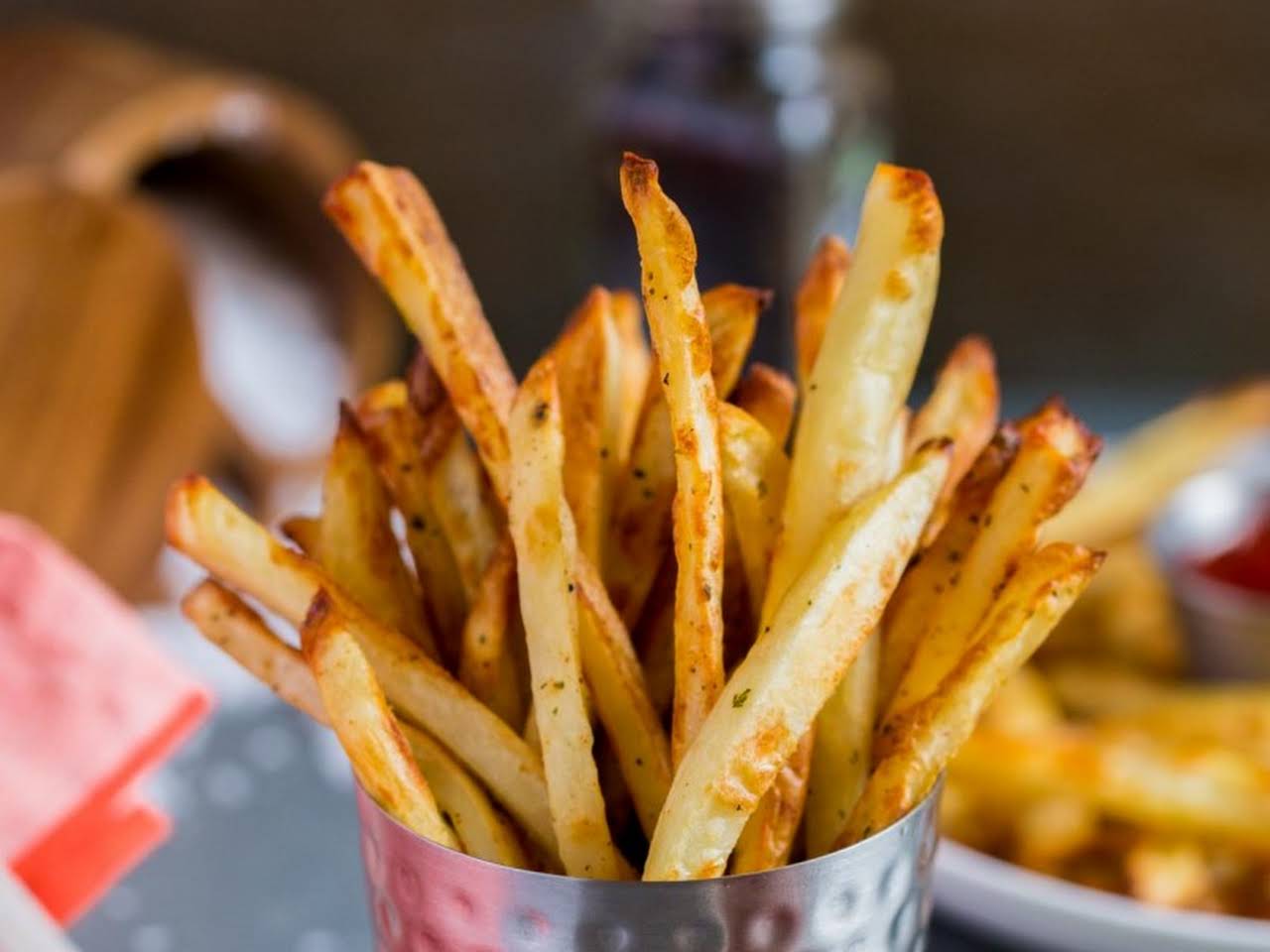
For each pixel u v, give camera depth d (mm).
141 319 1118
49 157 1089
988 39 1666
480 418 415
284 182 1291
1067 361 1771
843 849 382
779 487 409
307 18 1623
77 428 1125
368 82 1656
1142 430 1023
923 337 404
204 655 707
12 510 1127
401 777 383
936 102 1691
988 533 410
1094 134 1691
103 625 531
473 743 401
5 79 1206
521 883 377
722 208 1089
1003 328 1767
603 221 1169
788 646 380
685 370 380
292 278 1335
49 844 501
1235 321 1740
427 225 428
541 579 389
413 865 389
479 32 1653
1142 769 588
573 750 386
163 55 1281
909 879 399
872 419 400
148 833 519
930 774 393
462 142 1690
